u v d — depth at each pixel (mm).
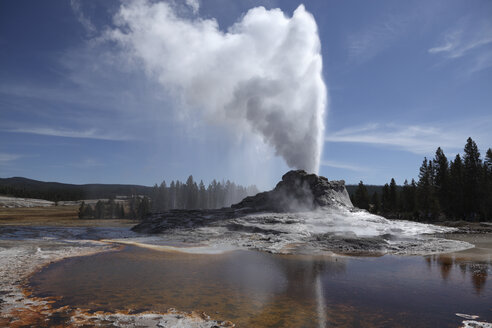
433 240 22984
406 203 80562
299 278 11930
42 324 7184
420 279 11820
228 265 14469
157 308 8398
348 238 21078
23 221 58156
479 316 7922
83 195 181875
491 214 59250
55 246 20969
